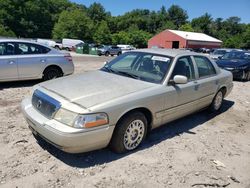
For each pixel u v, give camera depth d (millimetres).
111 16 115562
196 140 5055
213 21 119500
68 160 3969
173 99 4812
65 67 9188
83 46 41500
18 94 7461
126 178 3660
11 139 4496
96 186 3447
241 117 6785
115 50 41531
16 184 3373
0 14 69000
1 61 7805
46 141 4051
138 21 114250
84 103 3734
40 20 78250
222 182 3771
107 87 4273
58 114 3705
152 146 4617
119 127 4008
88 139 3629
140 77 4820
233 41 94062
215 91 6262
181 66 5125
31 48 8523
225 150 4766
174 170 3955
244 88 11227
